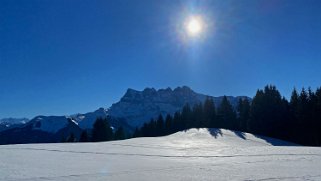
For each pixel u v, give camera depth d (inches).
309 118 2610.7
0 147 1157.7
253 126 2915.8
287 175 566.3
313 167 672.4
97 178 532.7
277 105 2829.7
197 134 2062.0
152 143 1425.9
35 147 1163.9
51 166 661.9
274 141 2060.8
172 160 810.8
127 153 989.2
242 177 546.9
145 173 588.4
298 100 2866.6
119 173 585.3
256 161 781.9
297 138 2701.8
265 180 518.9
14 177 529.3
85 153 972.6
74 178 529.3
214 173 589.6
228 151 1055.6
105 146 1255.5
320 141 2551.7
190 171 614.5
